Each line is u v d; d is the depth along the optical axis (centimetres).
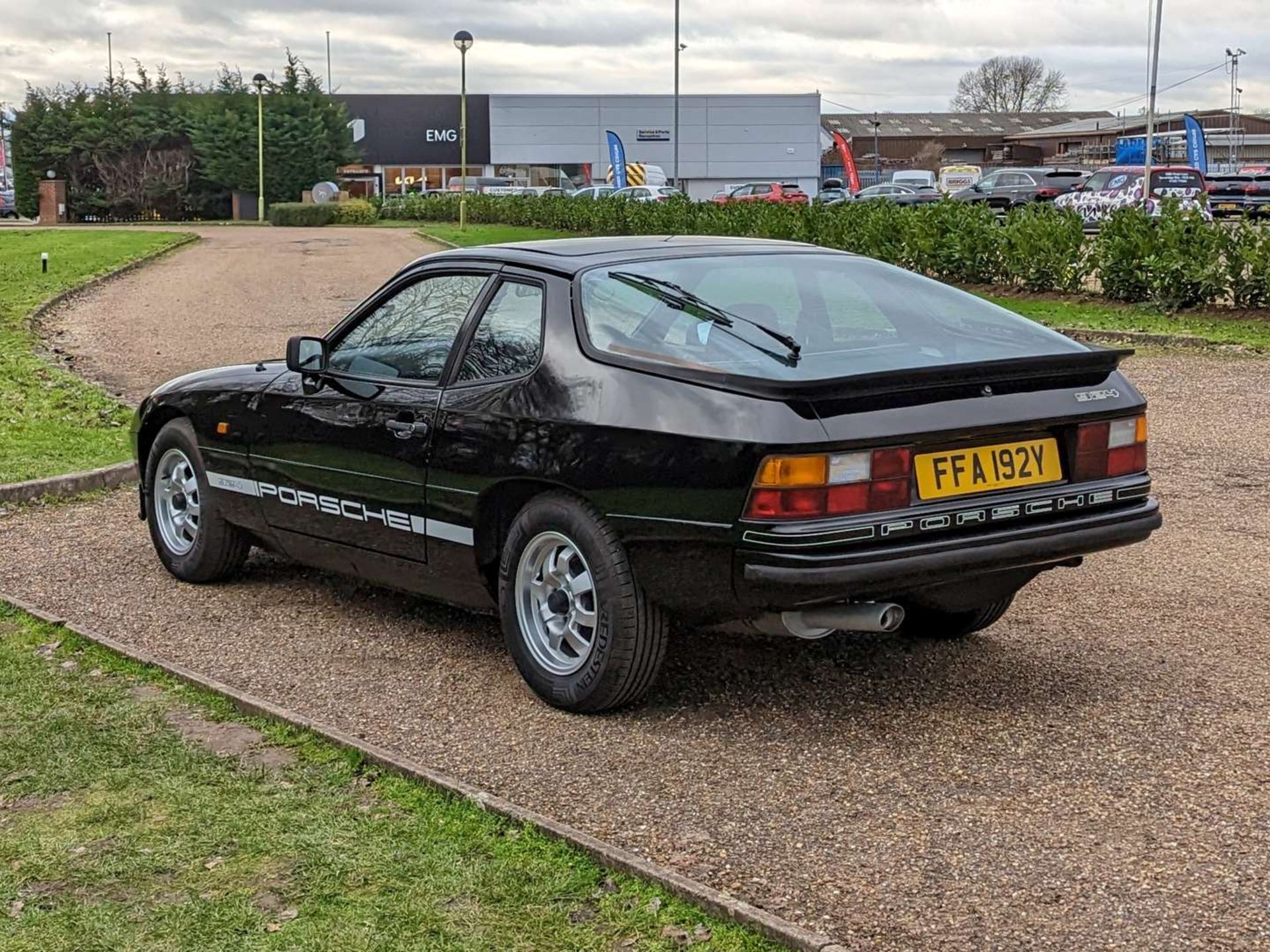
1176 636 562
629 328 476
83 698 508
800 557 416
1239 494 817
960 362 465
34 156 6612
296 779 433
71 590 659
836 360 458
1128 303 1783
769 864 372
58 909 356
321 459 572
